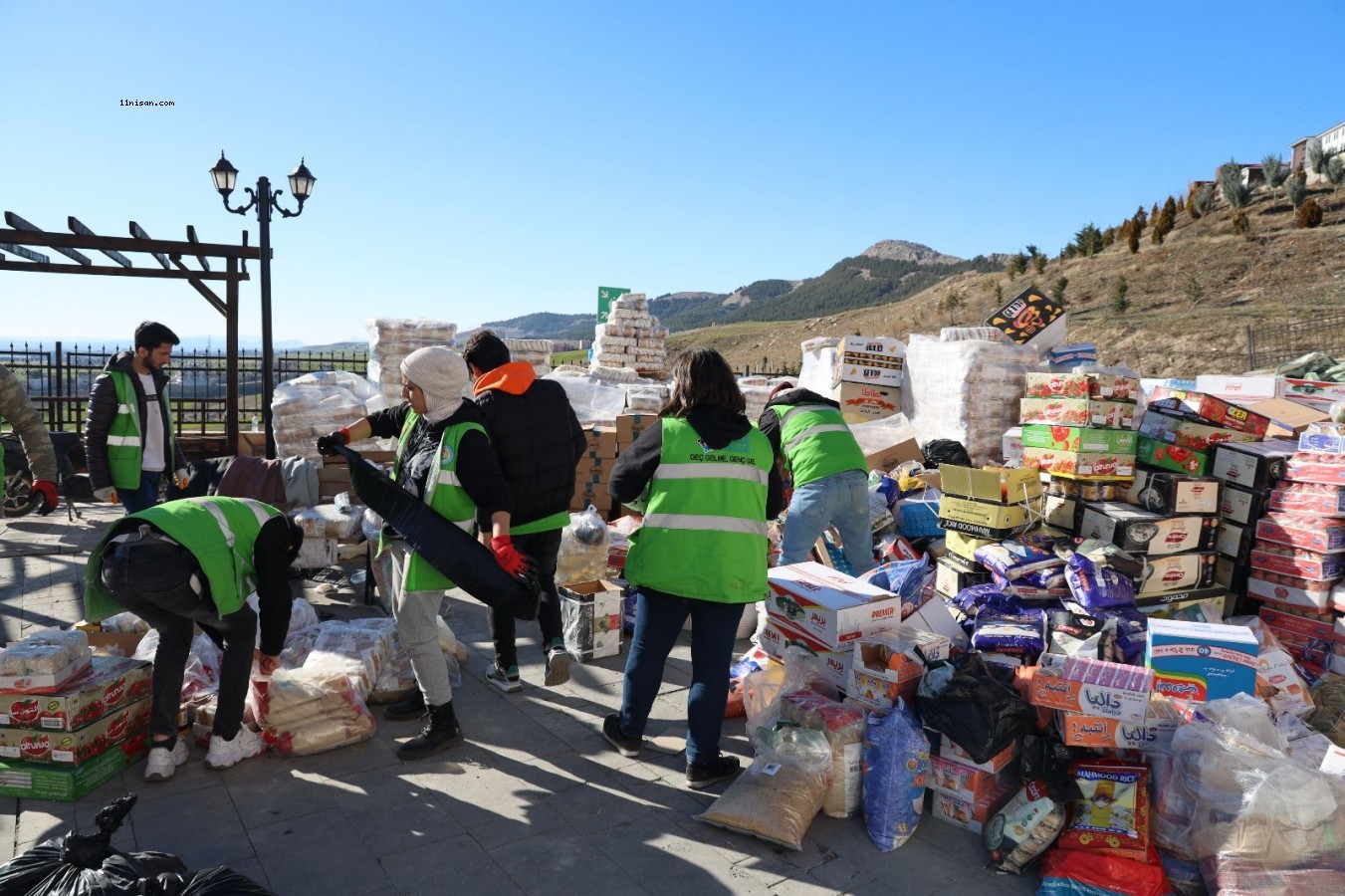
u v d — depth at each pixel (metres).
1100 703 3.17
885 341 8.52
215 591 3.23
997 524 5.19
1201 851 2.82
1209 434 5.10
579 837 3.13
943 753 3.33
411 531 3.47
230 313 9.87
